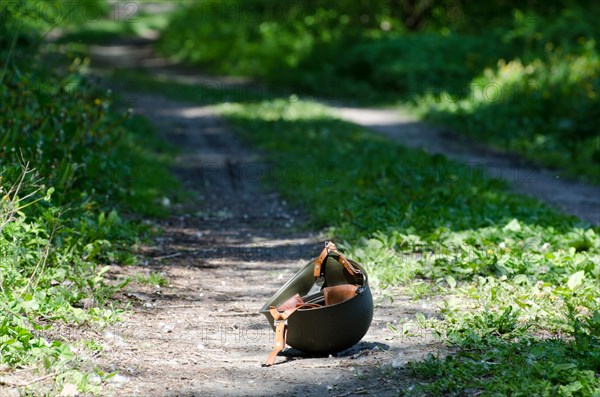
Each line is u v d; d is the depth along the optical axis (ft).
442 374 23.30
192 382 23.35
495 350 24.67
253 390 22.80
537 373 22.67
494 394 21.27
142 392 22.27
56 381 21.84
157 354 25.76
